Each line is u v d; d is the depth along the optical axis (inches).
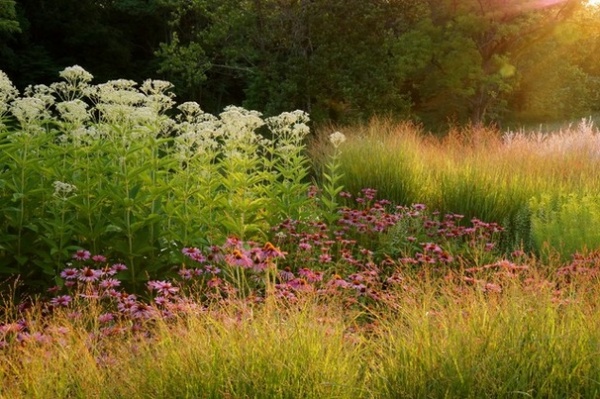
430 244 245.9
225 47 860.6
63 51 1253.7
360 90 766.5
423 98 885.8
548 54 853.2
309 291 163.2
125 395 122.8
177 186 248.2
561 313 152.3
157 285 174.1
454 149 459.2
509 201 366.0
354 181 407.2
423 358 131.6
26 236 223.0
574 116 1019.9
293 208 277.7
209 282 182.7
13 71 1151.0
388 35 816.3
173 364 125.5
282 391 120.6
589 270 192.5
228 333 131.6
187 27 1373.0
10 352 139.6
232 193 257.0
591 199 323.9
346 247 277.9
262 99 826.2
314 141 561.9
